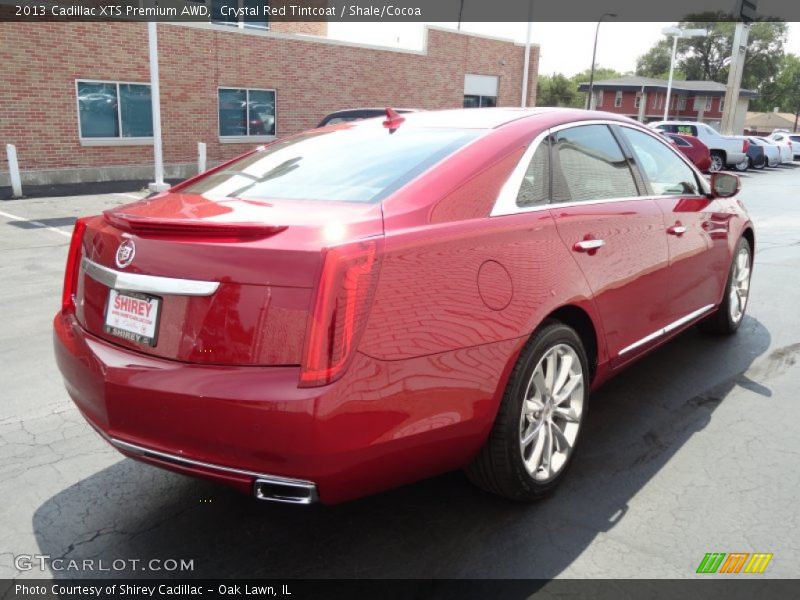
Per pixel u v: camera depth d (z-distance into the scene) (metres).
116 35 15.91
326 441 2.12
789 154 34.56
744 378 4.43
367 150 3.17
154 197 3.16
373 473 2.31
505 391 2.70
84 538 2.75
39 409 3.96
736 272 5.09
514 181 2.93
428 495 3.06
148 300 2.38
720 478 3.19
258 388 2.13
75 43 15.27
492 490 2.87
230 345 2.21
